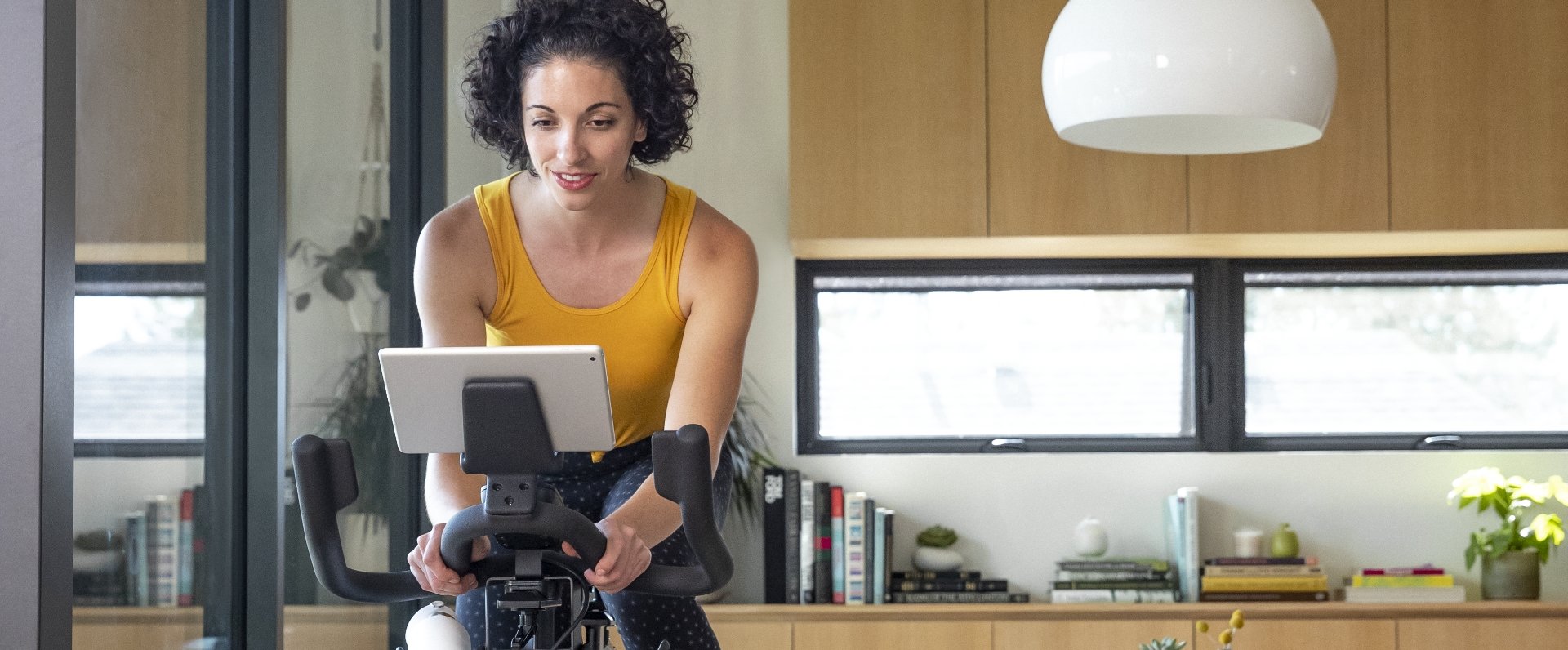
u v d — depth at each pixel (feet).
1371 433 14.30
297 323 7.70
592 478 5.83
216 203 6.58
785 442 13.93
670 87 4.94
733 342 5.43
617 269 5.47
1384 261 14.25
